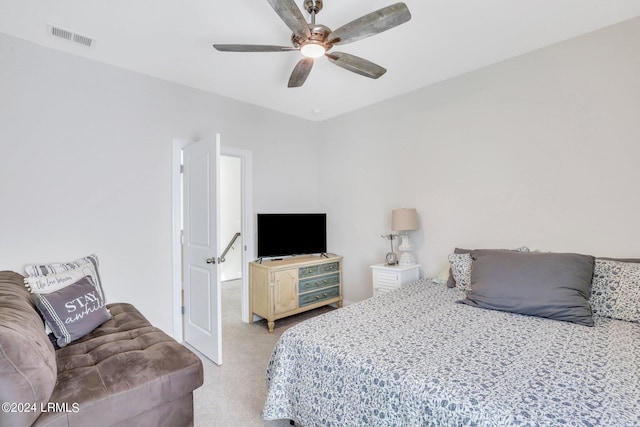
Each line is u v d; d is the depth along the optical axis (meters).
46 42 2.33
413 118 3.38
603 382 1.14
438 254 3.19
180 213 3.10
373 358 1.38
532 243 2.59
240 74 2.92
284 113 4.05
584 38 2.35
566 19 2.16
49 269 2.26
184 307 3.11
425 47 2.50
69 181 2.48
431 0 1.92
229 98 3.50
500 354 1.39
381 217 3.71
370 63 2.11
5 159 2.22
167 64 2.71
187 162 2.99
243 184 3.67
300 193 4.23
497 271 2.10
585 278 1.93
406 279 3.11
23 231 2.29
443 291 2.54
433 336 1.60
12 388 1.08
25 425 1.11
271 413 1.66
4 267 2.21
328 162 4.31
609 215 2.26
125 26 2.15
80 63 2.54
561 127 2.45
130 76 2.79
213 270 2.61
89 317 1.96
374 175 3.76
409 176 3.43
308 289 3.73
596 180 2.31
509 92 2.71
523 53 2.62
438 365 1.29
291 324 3.61
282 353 1.71
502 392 1.09
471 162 2.95
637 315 1.78
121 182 2.74
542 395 1.07
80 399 1.30
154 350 1.71
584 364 1.28
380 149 3.70
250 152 3.69
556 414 0.97
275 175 3.95
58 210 2.43
